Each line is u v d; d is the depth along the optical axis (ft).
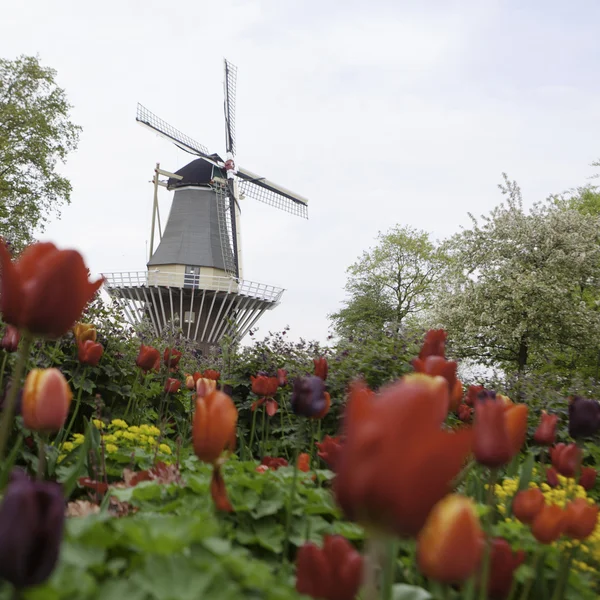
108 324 24.62
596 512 6.89
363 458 3.15
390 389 3.26
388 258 161.99
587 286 96.43
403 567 7.54
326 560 4.56
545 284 87.97
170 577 4.70
